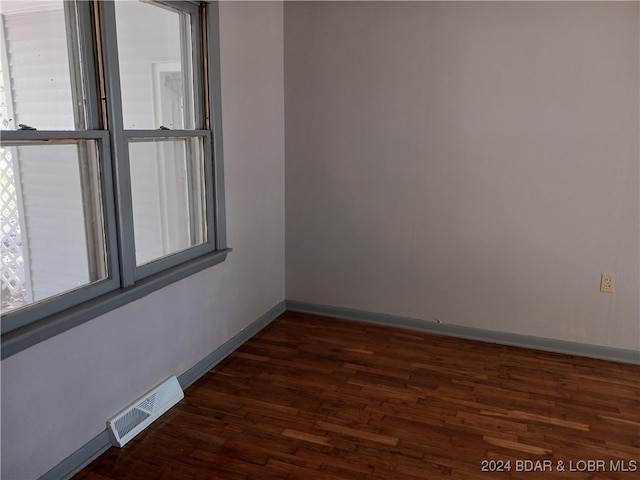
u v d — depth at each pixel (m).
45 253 1.95
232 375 2.86
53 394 1.91
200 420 2.41
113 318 2.17
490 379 2.83
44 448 1.89
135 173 2.34
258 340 3.34
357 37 3.32
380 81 3.32
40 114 1.90
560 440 2.27
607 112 2.87
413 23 3.18
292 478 2.02
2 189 1.78
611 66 2.82
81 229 2.07
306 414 2.46
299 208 3.70
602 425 2.39
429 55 3.18
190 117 2.69
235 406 2.53
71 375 1.98
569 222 3.05
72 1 1.95
